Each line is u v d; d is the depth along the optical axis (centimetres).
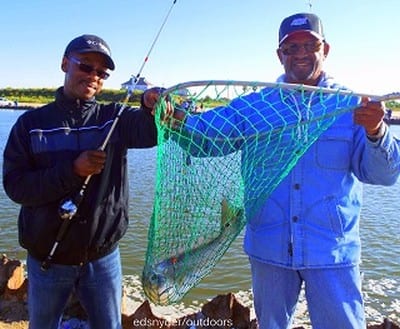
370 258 863
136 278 727
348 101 269
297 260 303
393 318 642
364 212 1215
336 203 302
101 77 300
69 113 298
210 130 278
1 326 435
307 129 266
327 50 322
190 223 290
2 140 2641
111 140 300
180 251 294
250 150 277
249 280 735
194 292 691
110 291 313
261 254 316
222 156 283
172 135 272
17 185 287
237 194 290
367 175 294
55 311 311
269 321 317
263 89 265
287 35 303
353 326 298
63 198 290
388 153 275
